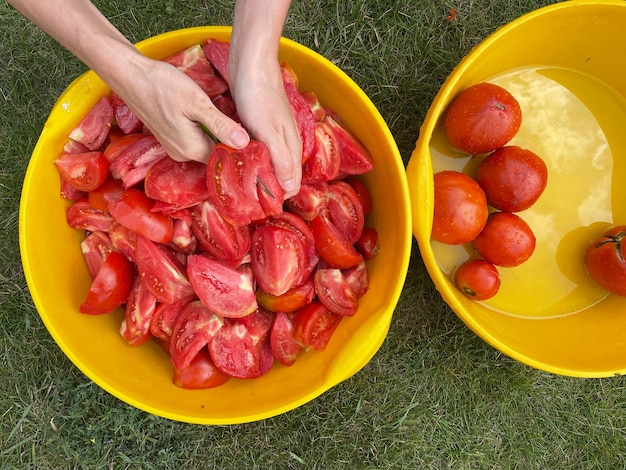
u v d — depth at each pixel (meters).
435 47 0.70
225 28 0.52
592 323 0.65
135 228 0.49
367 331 0.52
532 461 0.70
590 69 0.66
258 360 0.56
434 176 0.58
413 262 0.69
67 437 0.67
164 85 0.40
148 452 0.67
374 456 0.68
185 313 0.54
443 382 0.69
